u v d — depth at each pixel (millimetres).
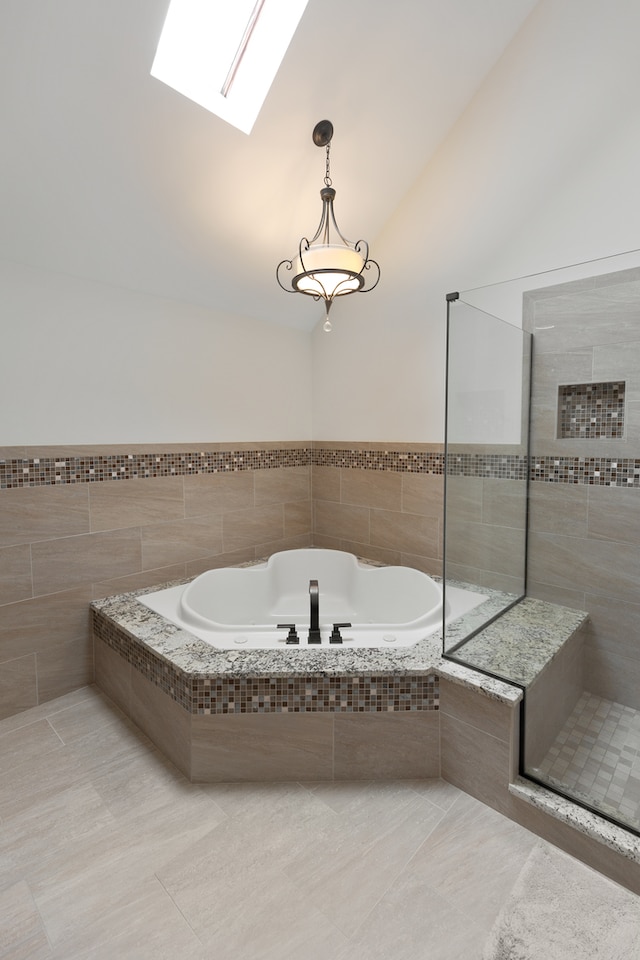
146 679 1989
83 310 2328
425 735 1753
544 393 2127
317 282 2059
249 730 1744
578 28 1981
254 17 1843
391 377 2982
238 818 1590
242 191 2266
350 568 3000
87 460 2379
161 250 2379
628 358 1901
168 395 2695
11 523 2141
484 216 2434
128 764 1856
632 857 1309
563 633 1975
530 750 1639
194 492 2848
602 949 1163
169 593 2561
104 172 1935
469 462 1945
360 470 3221
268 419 3238
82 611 2393
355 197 2568
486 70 2227
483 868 1396
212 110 1894
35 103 1636
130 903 1298
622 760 1673
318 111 2070
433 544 2857
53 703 2273
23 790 1715
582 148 2098
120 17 1521
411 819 1584
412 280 2791
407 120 2283
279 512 3350
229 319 2967
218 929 1229
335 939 1201
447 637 1832
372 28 1855
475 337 1963
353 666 1753
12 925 1240
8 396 2113
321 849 1465
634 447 1903
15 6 1405
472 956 1156
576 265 2008
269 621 2830
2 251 2041
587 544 2035
